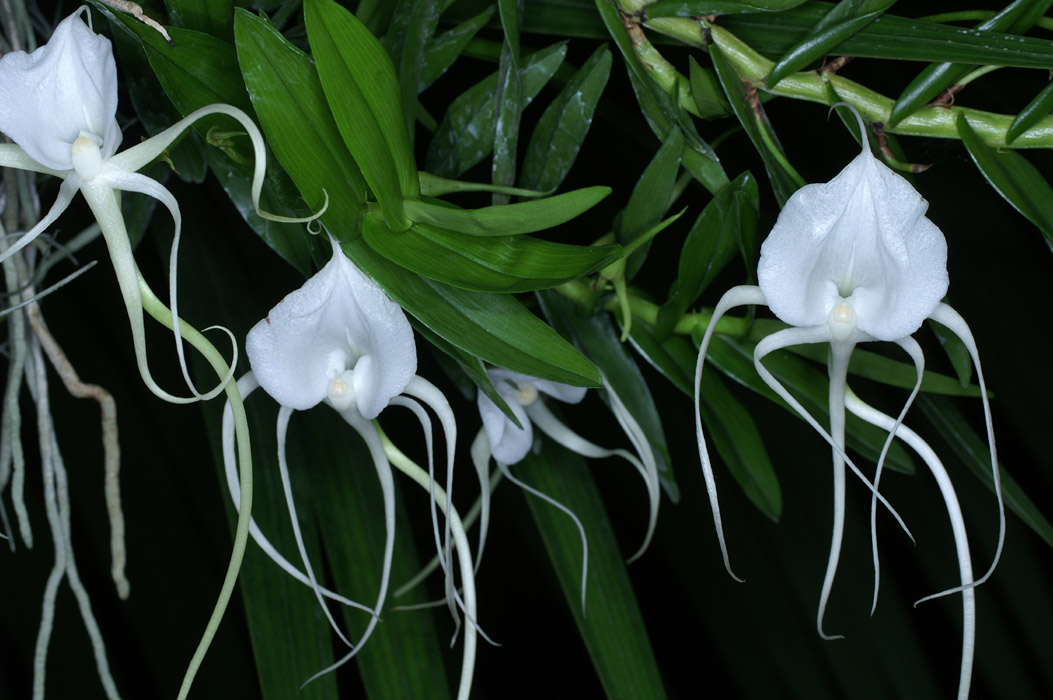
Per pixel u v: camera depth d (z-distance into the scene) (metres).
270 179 0.42
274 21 0.45
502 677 0.58
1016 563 0.53
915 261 0.42
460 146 0.45
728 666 0.53
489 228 0.41
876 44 0.44
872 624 0.53
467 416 0.55
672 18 0.44
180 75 0.41
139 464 0.54
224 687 0.54
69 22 0.40
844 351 0.42
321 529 0.47
